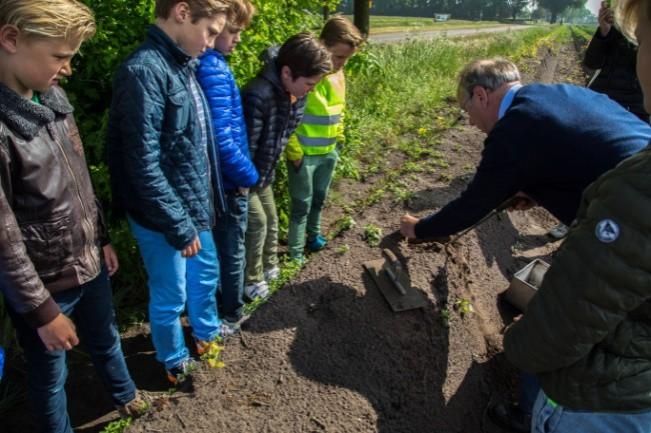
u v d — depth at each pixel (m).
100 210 2.31
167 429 2.12
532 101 2.23
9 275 1.74
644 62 1.28
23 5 1.59
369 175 5.32
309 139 3.38
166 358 2.74
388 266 3.02
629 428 1.58
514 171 2.23
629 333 1.46
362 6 8.76
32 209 1.85
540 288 1.51
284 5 4.16
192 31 2.13
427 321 2.90
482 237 3.92
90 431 2.66
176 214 2.24
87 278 2.10
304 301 2.79
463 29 41.94
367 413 2.38
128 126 2.07
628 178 1.27
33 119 1.78
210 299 2.86
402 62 9.57
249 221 3.22
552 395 1.63
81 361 3.09
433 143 5.70
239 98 2.70
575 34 34.16
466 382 2.92
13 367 2.96
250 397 2.29
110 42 3.04
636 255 1.26
